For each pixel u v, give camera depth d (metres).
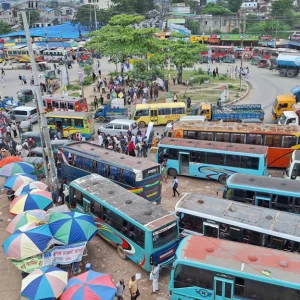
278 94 51.41
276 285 12.38
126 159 22.98
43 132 22.83
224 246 14.13
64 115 35.41
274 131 27.16
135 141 30.55
